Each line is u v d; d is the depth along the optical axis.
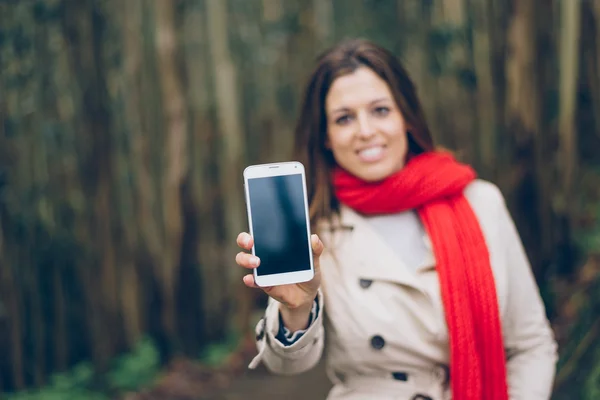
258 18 7.13
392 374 1.92
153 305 6.25
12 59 5.39
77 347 5.77
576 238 5.59
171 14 6.32
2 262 5.32
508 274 1.98
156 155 6.25
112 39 5.95
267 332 1.79
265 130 7.27
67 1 5.62
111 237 5.93
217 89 6.66
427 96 6.02
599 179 5.70
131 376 5.70
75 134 5.70
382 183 1.98
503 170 5.79
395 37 6.42
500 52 5.75
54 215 5.59
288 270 1.70
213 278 6.59
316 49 7.19
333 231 2.04
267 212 1.71
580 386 3.30
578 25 5.48
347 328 1.91
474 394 1.83
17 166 5.41
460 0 5.82
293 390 5.13
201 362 6.17
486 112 5.80
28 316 5.47
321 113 2.04
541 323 2.02
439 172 1.97
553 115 5.73
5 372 5.37
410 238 1.99
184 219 6.44
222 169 6.68
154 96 6.23
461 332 1.84
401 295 1.90
